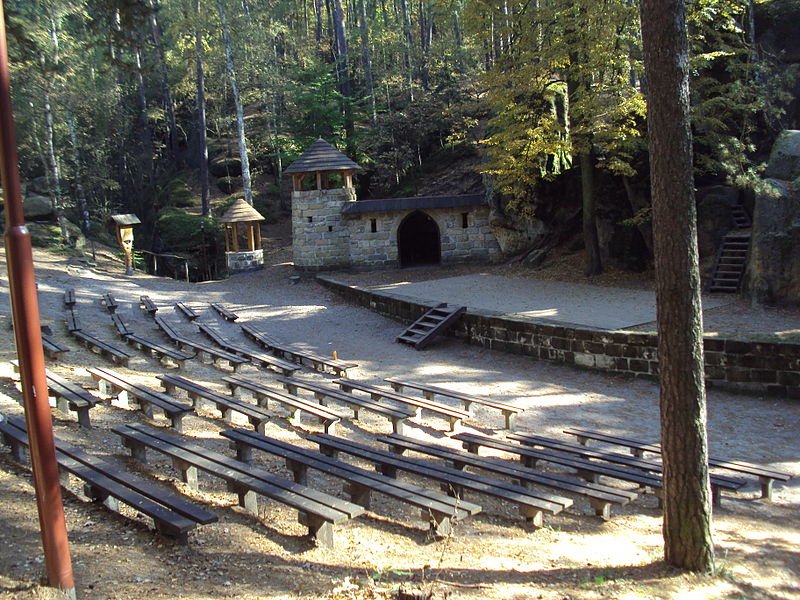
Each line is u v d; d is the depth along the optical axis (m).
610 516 7.87
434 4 29.12
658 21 5.77
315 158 26.34
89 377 12.12
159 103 43.50
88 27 11.35
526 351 16.59
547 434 11.31
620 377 14.73
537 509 7.01
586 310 17.48
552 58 18.61
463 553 6.14
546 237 24.56
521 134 19.67
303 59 41.38
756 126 20.50
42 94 28.45
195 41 37.50
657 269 6.04
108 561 5.13
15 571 4.82
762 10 21.94
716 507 8.34
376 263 26.41
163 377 11.08
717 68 20.22
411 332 18.44
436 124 34.09
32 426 4.43
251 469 6.52
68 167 33.50
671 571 6.05
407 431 10.95
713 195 19.52
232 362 13.83
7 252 4.43
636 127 19.69
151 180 39.72
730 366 13.26
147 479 7.12
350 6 53.16
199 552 5.46
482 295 20.38
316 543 5.90
